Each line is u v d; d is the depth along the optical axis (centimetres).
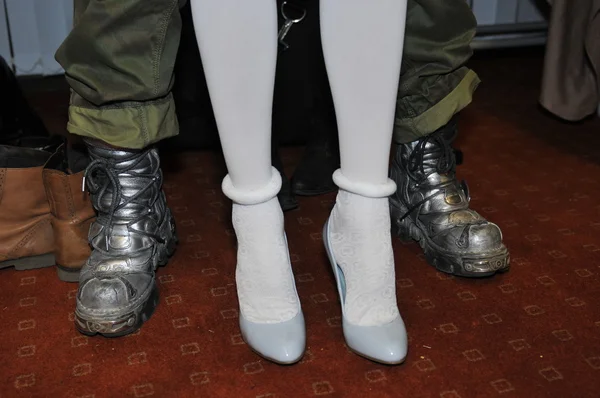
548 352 89
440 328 94
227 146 81
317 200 133
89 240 101
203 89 140
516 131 168
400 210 114
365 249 86
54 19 200
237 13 72
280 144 154
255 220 86
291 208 128
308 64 135
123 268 97
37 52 204
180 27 91
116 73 90
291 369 87
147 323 96
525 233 120
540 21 220
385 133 80
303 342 88
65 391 83
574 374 85
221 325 96
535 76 212
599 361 87
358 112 78
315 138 132
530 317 96
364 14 73
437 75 101
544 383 83
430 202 110
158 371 87
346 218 87
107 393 83
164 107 95
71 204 103
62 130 164
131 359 89
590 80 158
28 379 85
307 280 107
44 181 102
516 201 132
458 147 159
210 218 127
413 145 109
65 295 103
